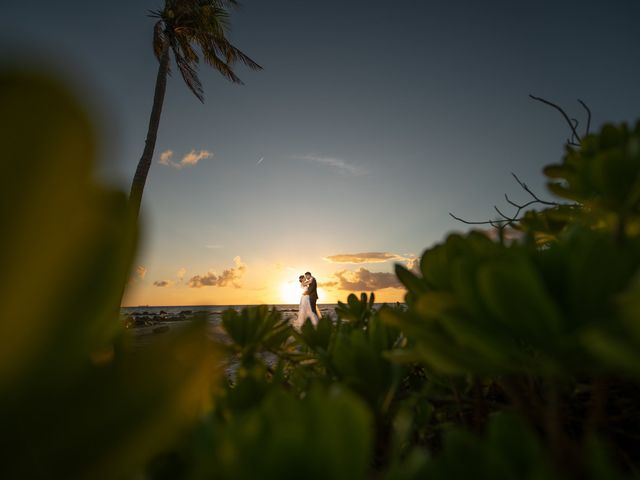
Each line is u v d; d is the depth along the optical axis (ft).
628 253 1.32
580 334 1.22
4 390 0.75
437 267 1.83
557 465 1.29
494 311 1.28
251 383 2.06
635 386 2.39
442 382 2.83
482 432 2.21
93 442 0.80
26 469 0.76
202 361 0.89
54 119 0.58
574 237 1.52
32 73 0.55
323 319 3.52
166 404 0.86
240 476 0.95
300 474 0.93
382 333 2.67
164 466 1.45
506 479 1.06
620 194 1.90
